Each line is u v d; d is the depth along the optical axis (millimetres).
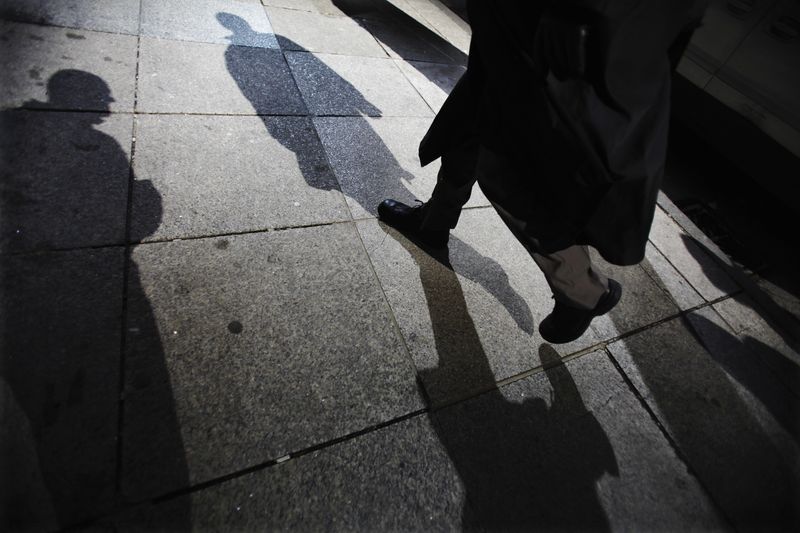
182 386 1595
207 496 1384
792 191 3469
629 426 1987
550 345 2207
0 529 1193
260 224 2252
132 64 2906
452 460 1671
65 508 1263
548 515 1626
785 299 3230
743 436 2105
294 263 2135
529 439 1817
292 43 3805
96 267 1826
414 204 2715
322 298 2035
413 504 1526
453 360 1989
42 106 2385
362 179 2748
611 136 1113
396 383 1834
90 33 3020
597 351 2256
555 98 1121
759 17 3299
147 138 2453
